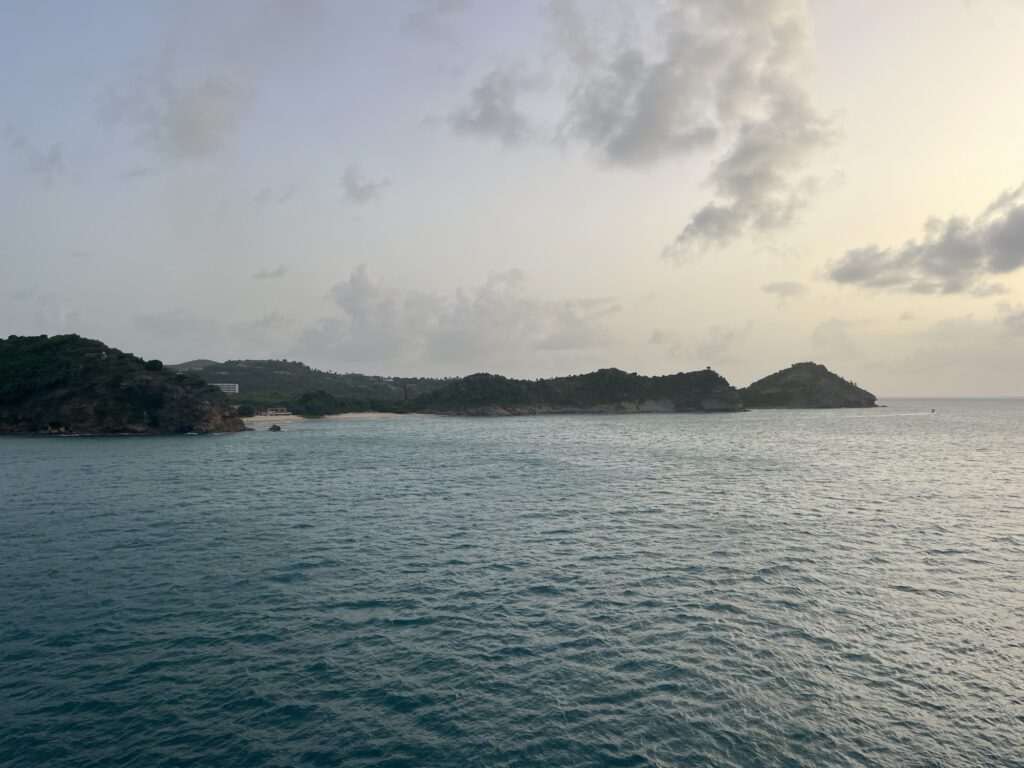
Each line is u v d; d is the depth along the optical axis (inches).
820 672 708.0
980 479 2289.6
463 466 2792.8
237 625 844.6
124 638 799.7
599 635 806.5
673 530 1416.1
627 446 3917.3
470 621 857.5
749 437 4785.9
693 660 734.5
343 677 695.1
